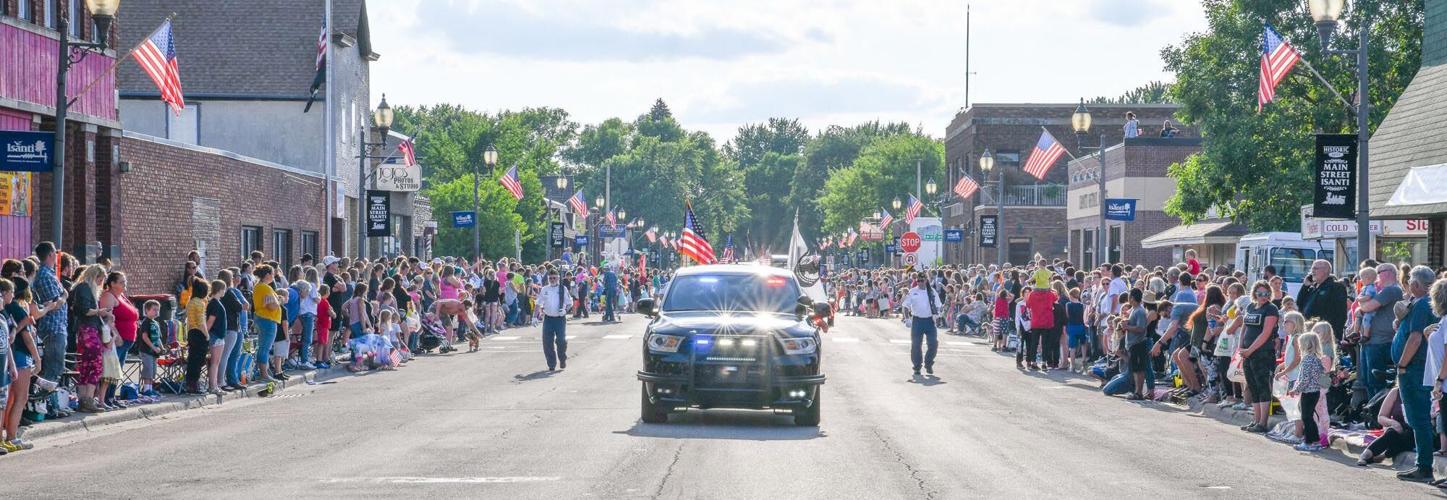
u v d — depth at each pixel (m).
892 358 30.53
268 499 10.86
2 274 14.58
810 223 180.12
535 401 19.86
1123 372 22.41
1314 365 15.56
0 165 18.80
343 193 46.00
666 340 16.64
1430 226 25.45
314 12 47.88
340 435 15.56
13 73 24.31
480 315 39.91
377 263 30.64
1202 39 41.94
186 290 24.73
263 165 37.59
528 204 75.12
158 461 13.28
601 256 99.38
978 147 78.00
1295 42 39.88
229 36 47.28
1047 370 27.47
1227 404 19.39
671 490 11.46
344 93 48.53
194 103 46.38
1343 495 12.07
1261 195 40.59
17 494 11.13
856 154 180.88
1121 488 12.04
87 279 17.33
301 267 27.30
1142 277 29.91
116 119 28.19
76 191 26.97
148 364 19.28
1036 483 12.21
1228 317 19.88
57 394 16.62
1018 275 33.62
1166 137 58.03
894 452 14.34
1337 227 30.69
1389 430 14.27
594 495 11.16
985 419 18.20
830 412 18.84
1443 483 12.64
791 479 12.21
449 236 63.88
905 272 51.16
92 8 18.89
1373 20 39.31
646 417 17.05
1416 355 13.20
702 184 176.00
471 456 13.66
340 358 27.03
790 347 16.50
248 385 21.39
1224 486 12.39
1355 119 39.12
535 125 168.25
